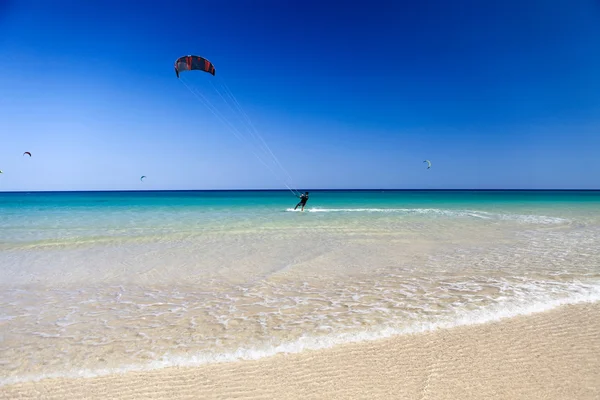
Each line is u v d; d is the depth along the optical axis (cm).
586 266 917
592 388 377
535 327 527
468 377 399
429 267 920
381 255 1064
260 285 769
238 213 2511
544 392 371
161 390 382
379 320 561
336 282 787
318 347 474
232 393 375
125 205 3675
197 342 493
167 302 666
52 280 815
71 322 571
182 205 3650
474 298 663
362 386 385
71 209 2998
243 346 479
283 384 390
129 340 502
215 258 1027
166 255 1067
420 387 382
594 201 4575
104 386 390
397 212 2623
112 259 1017
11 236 1420
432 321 555
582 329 518
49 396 373
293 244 1243
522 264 945
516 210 2833
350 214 2430
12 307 642
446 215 2356
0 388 386
